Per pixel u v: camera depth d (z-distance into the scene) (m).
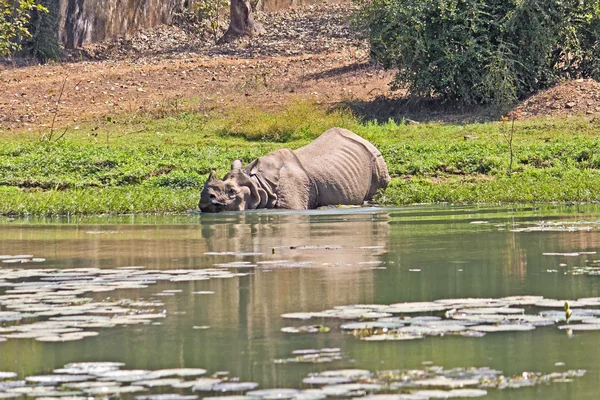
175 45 77.50
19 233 24.14
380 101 56.22
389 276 16.09
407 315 13.07
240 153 41.94
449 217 26.67
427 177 38.22
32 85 61.75
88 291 15.19
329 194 30.44
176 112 53.81
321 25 80.56
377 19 54.19
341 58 67.88
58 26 72.62
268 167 29.73
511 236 21.58
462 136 46.47
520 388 9.82
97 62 71.31
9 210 30.27
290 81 61.66
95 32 75.75
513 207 30.02
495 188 33.81
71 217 29.23
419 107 55.00
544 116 50.59
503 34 52.91
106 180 37.97
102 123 52.41
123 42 76.69
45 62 70.94
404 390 9.74
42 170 39.03
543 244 20.06
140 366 10.81
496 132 46.94
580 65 56.22
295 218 26.84
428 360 10.88
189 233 23.50
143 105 56.38
